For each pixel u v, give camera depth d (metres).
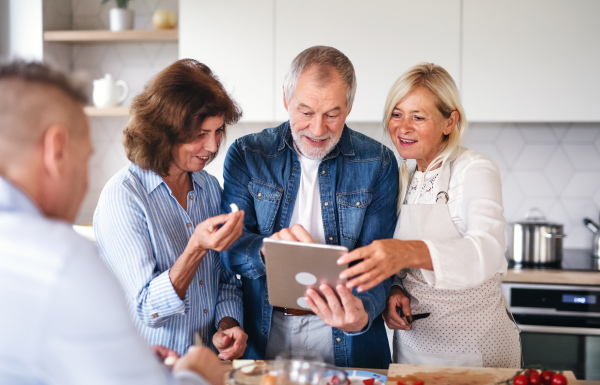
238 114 1.43
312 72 1.34
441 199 1.47
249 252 1.41
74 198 0.75
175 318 1.38
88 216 3.21
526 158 2.89
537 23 2.49
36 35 2.88
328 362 1.48
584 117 2.50
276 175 1.52
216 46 2.69
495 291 1.49
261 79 2.68
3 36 2.91
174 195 1.44
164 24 2.87
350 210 1.50
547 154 2.88
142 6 3.08
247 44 2.67
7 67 0.71
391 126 1.52
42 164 0.70
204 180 1.52
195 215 1.47
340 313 1.22
